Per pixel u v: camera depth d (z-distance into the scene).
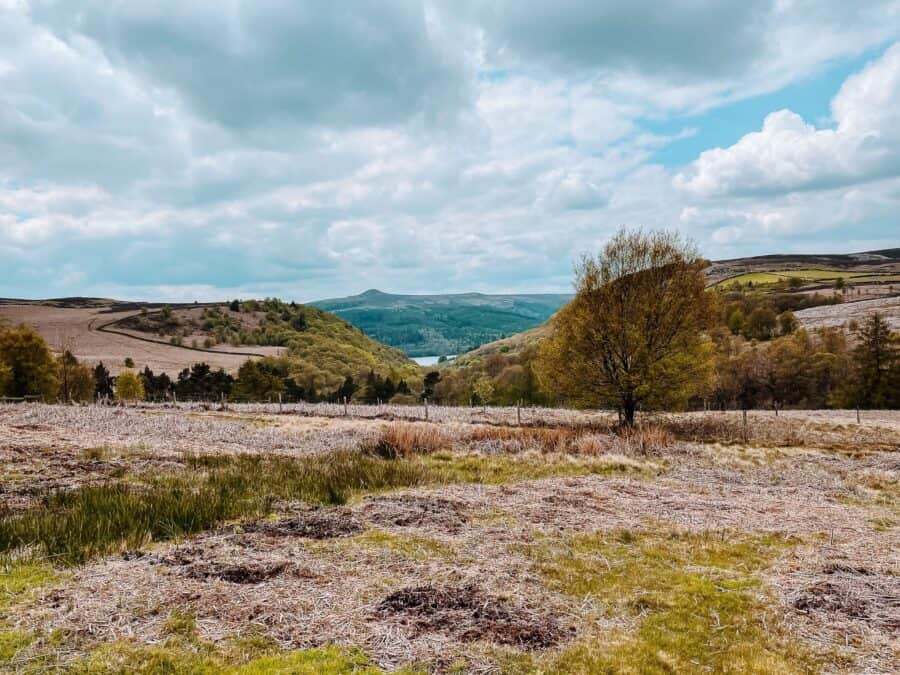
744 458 17.58
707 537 8.90
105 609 5.69
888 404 53.19
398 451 17.27
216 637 5.29
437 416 31.11
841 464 16.69
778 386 63.31
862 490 13.09
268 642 5.25
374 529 8.88
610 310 24.91
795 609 6.32
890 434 24.78
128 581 6.44
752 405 63.62
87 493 10.23
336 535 8.54
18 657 4.80
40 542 7.65
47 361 56.78
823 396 62.38
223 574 6.74
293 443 19.80
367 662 4.94
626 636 5.67
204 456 15.76
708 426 26.53
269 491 11.36
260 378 72.44
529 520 9.54
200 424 24.48
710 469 15.41
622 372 24.69
